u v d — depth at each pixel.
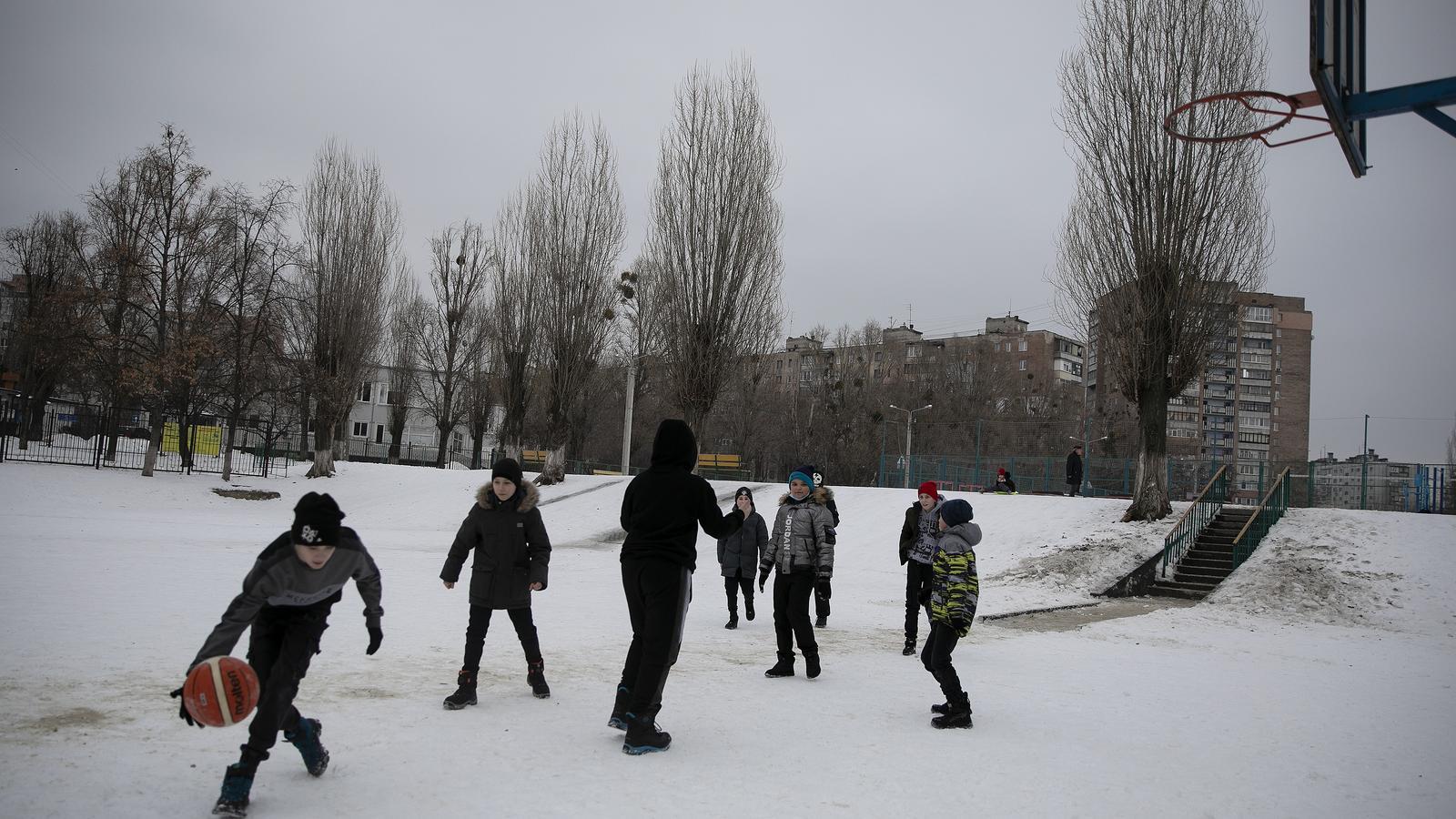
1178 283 22.19
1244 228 22.45
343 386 38.31
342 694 6.53
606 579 17.52
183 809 4.09
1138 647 12.06
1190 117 22.12
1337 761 6.37
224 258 31.12
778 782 5.08
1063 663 10.17
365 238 38.59
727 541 11.94
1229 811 5.09
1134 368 22.56
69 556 13.85
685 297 31.48
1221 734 6.96
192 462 34.31
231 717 3.99
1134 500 22.84
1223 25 22.17
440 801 4.41
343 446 58.19
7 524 18.31
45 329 32.19
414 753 5.18
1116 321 23.06
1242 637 13.70
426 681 7.18
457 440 80.88
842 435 66.56
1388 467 24.33
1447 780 6.02
